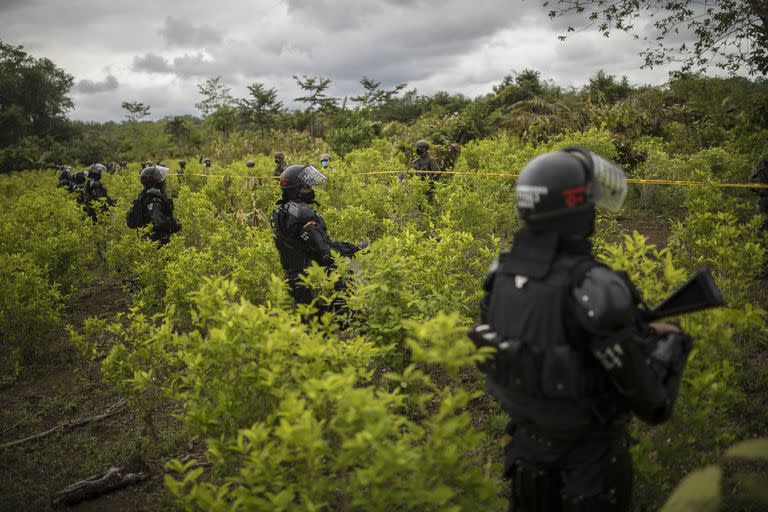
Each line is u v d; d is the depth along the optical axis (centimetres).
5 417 449
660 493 260
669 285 265
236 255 700
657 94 1666
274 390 232
